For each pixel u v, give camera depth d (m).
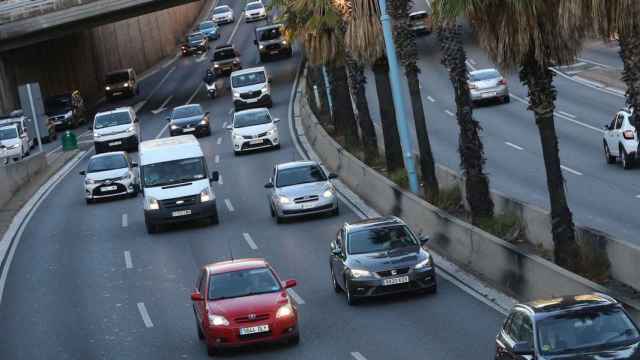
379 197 42.78
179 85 105.56
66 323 30.66
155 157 44.69
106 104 101.88
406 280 28.11
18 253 42.56
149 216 43.38
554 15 26.11
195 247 40.06
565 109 62.28
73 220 48.91
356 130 58.09
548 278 24.92
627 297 23.64
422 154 39.78
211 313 24.86
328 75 63.16
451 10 26.53
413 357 22.88
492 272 28.95
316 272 33.84
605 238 26.36
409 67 39.72
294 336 25.27
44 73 98.44
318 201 42.50
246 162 60.06
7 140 75.50
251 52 116.25
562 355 16.39
